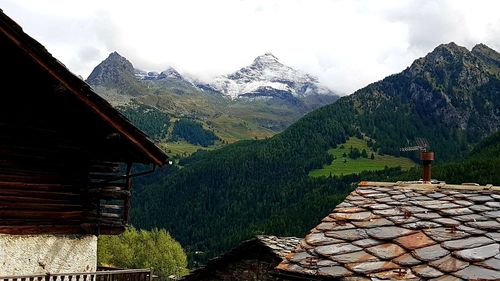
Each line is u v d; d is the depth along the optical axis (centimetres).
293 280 702
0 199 1088
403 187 923
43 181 1158
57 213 1170
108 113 1110
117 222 1277
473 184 911
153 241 6116
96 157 1252
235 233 10075
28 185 1131
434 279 604
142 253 5844
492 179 7850
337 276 652
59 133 1190
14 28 979
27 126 1139
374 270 646
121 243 5781
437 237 692
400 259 658
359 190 934
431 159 1048
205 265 1928
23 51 1012
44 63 1030
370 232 740
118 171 1323
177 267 6022
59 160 1189
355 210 829
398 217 777
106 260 5484
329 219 812
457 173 8462
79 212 1210
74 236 1207
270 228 9138
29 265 1121
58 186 1181
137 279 1274
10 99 1118
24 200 1122
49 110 1170
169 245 6175
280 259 1736
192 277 1986
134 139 1148
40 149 1157
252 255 1852
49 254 1157
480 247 651
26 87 1130
